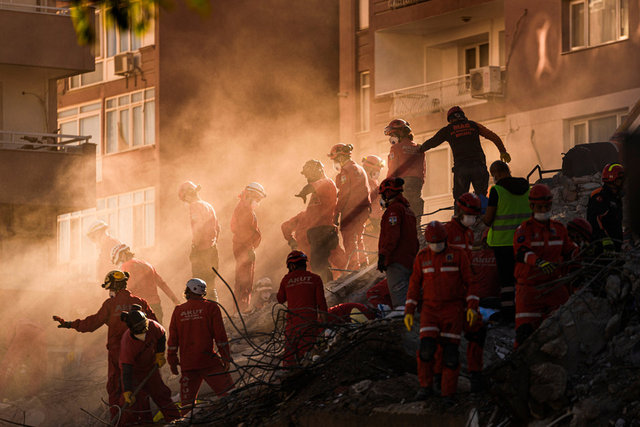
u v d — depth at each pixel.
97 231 20.64
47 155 28.42
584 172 18.81
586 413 10.29
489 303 14.33
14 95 29.97
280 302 14.97
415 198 19.31
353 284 19.11
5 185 27.92
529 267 11.70
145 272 18.92
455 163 18.08
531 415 10.68
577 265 11.97
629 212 13.81
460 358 12.80
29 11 29.41
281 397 13.56
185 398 15.36
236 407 14.04
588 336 11.10
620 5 32.34
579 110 33.25
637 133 13.86
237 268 21.88
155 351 15.66
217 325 15.40
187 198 21.03
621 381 10.47
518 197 13.66
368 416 11.82
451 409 11.30
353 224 19.94
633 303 11.33
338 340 13.84
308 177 20.34
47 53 29.17
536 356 10.91
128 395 15.41
